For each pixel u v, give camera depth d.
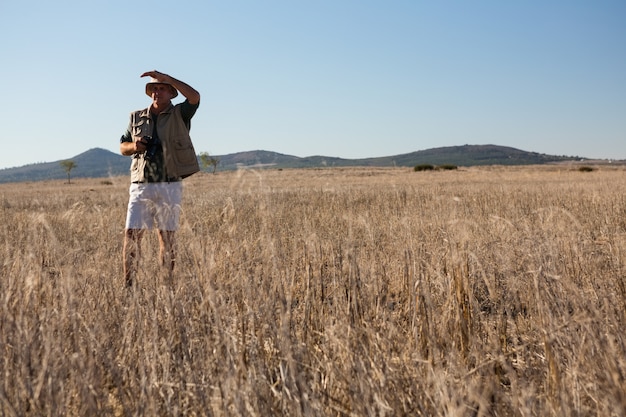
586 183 24.28
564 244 5.47
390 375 2.68
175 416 2.46
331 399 2.62
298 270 4.89
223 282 3.96
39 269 3.72
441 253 4.79
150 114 5.71
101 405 2.59
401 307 4.15
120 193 22.34
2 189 48.28
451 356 2.87
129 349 3.08
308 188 20.09
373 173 60.88
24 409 2.53
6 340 2.96
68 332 3.17
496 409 2.51
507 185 24.22
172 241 4.48
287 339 2.84
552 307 3.52
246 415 2.42
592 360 2.75
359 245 6.61
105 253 5.52
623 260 5.36
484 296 4.59
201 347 3.06
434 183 30.27
